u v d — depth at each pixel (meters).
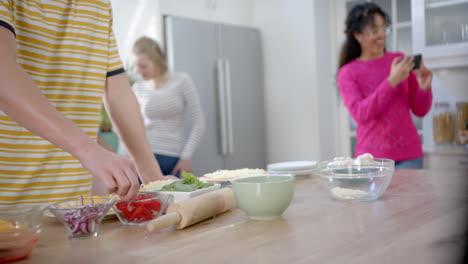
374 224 0.77
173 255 0.67
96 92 1.25
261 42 4.34
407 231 0.71
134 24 3.59
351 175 1.00
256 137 4.21
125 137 1.31
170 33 3.50
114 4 3.53
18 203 1.14
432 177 1.28
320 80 4.02
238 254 0.65
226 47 3.94
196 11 3.87
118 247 0.73
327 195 1.10
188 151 3.00
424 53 3.18
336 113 4.16
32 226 0.73
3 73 0.82
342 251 0.63
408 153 2.34
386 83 2.21
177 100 2.96
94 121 1.26
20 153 1.14
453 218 0.77
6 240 0.67
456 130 3.10
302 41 4.05
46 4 1.15
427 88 2.39
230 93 3.96
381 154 2.36
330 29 4.13
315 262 0.59
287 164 1.52
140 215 0.88
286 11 4.15
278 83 4.25
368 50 2.46
